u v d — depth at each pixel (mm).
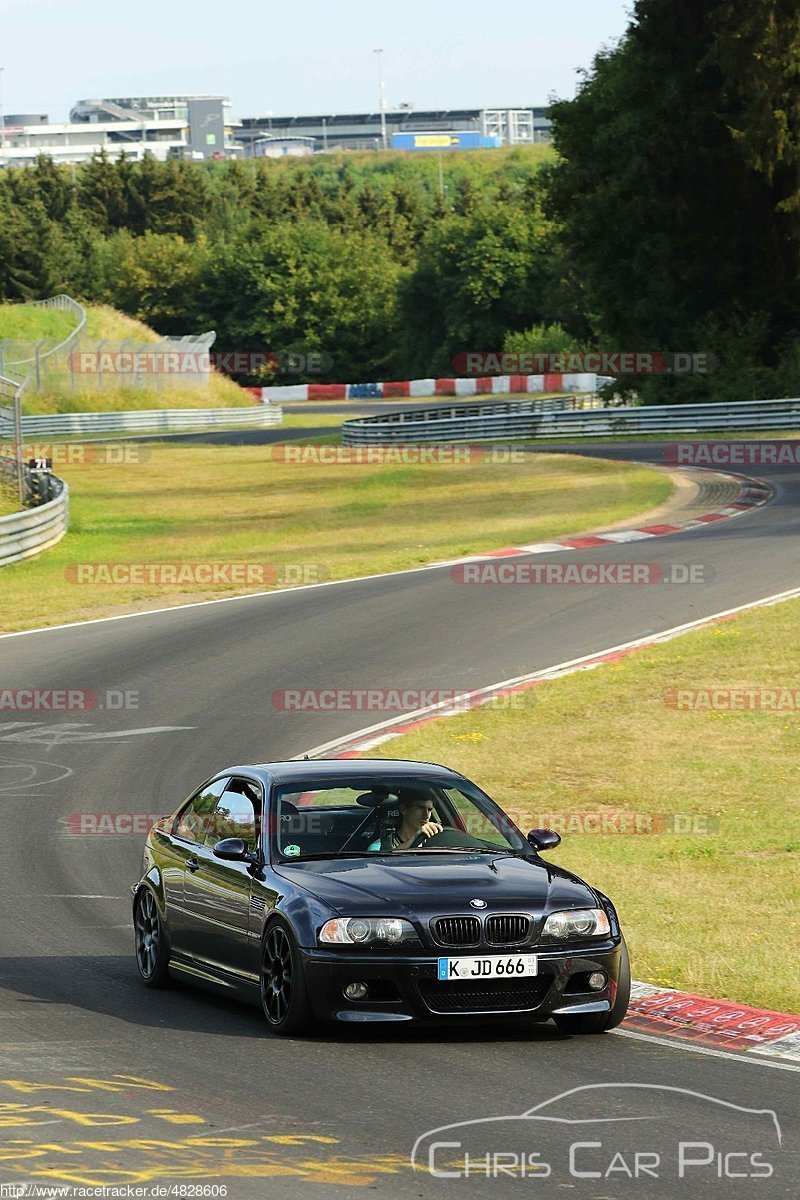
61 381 181875
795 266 138375
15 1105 15375
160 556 79062
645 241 142500
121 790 36781
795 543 69125
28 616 62281
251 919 19688
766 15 127688
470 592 62906
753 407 121625
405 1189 12781
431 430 135125
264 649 53969
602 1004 18703
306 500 102000
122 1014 20344
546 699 45375
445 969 18031
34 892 28484
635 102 141500
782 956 23078
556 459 112438
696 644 51281
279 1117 14945
